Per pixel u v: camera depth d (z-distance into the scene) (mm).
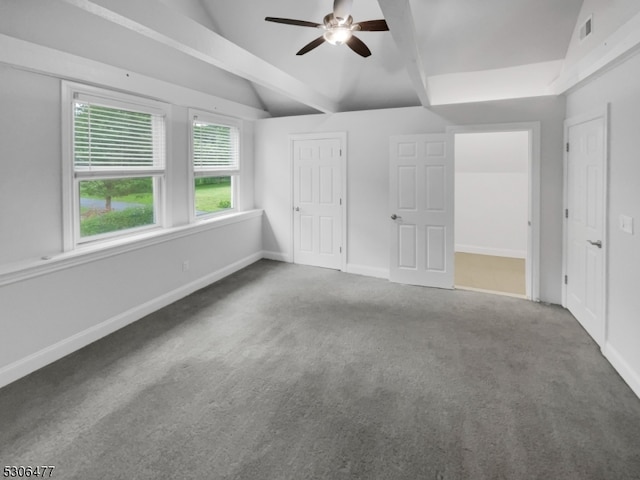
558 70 3873
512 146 5668
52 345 2791
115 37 3311
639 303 2338
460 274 5297
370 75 4609
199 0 4133
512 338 3188
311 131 5289
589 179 3225
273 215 5777
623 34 2344
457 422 2102
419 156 4535
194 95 4309
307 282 4793
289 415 2172
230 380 2543
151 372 2643
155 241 3764
